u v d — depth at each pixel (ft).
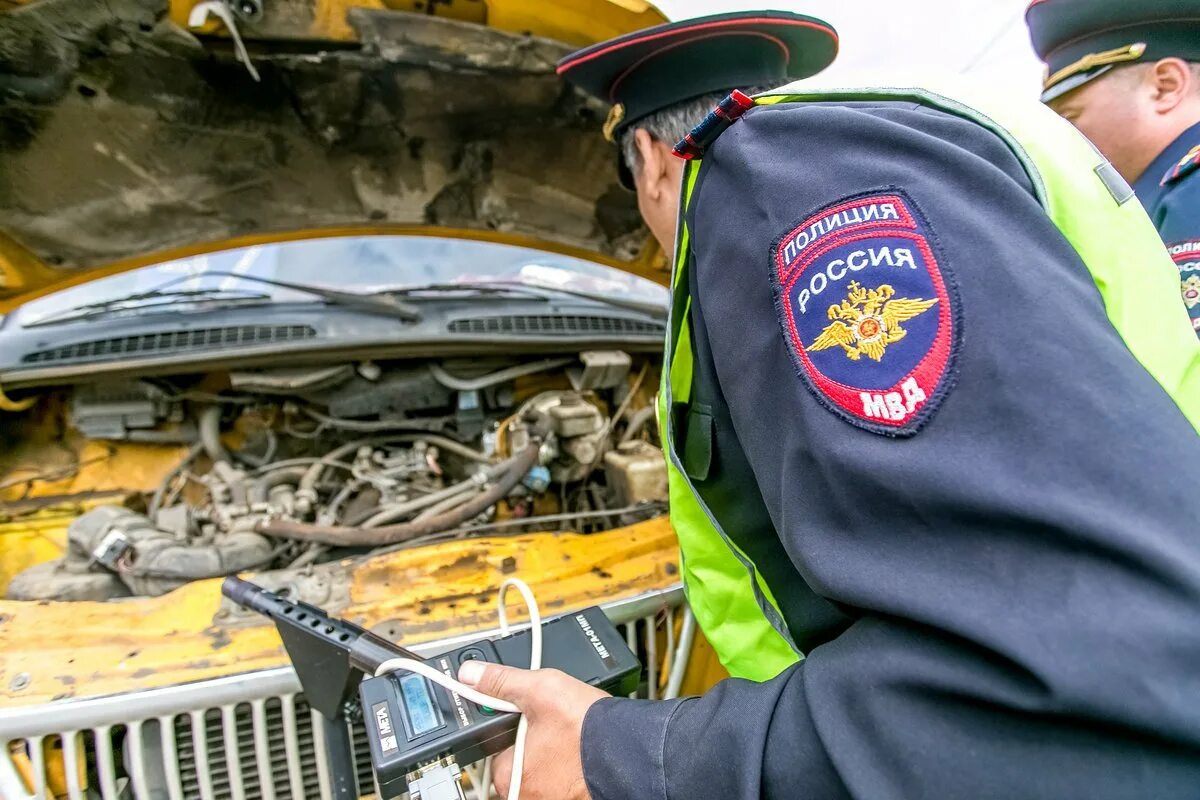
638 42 2.69
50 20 3.42
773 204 1.73
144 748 2.89
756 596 2.26
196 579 3.89
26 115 3.89
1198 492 1.15
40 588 3.70
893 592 1.28
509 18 4.20
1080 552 1.13
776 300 1.68
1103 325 1.31
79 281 5.47
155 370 4.97
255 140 4.56
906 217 1.49
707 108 2.65
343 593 3.49
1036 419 1.20
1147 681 1.06
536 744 2.00
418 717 2.20
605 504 5.54
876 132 1.63
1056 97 4.92
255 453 5.44
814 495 1.53
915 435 1.33
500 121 4.86
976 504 1.20
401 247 6.78
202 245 5.51
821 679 1.45
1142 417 1.19
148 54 3.74
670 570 3.91
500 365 6.06
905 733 1.24
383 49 4.09
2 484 4.72
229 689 2.92
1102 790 1.11
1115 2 4.44
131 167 4.47
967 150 1.56
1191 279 3.86
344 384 5.50
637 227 6.25
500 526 4.49
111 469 5.12
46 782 2.81
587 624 2.76
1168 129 4.40
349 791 2.84
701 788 1.59
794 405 1.60
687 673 3.93
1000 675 1.16
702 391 2.36
